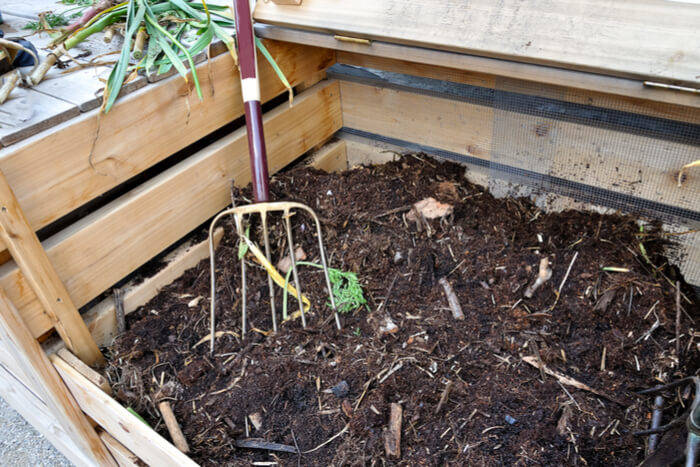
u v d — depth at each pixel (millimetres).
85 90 890
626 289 979
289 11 1038
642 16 740
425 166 1321
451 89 1200
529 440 827
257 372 941
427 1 907
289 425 878
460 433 843
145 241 1022
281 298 1064
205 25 1027
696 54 698
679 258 1043
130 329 1030
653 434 813
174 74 979
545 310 993
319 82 1369
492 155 1208
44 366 910
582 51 771
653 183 1017
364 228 1147
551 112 1064
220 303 1062
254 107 1005
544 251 1084
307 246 1122
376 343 969
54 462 1243
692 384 855
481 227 1157
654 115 946
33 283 833
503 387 892
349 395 901
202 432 876
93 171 893
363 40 971
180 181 1051
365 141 1462
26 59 956
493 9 848
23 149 785
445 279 1060
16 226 777
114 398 915
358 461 818
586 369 912
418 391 892
